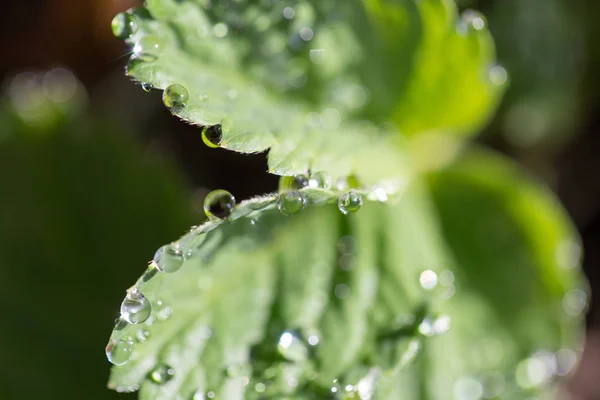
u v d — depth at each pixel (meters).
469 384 0.13
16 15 0.18
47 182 0.15
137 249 0.15
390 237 0.13
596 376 0.17
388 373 0.12
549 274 0.14
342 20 0.13
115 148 0.15
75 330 0.14
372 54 0.13
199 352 0.11
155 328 0.11
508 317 0.14
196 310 0.12
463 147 0.15
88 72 0.18
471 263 0.14
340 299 0.13
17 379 0.14
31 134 0.15
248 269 0.12
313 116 0.13
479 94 0.14
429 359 0.13
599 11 0.17
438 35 0.13
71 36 0.18
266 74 0.12
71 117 0.15
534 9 0.17
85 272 0.15
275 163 0.12
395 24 0.13
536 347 0.14
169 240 0.15
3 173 0.15
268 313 0.12
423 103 0.14
